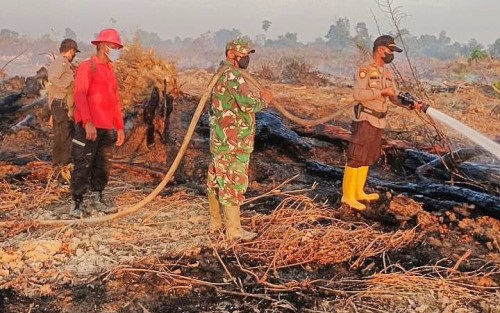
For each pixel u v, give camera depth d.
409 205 6.24
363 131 6.22
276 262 5.11
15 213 6.19
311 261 5.19
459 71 19.17
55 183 7.11
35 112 10.52
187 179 7.71
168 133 8.88
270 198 6.95
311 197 7.00
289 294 4.60
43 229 5.75
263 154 8.85
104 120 6.01
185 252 5.23
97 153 6.20
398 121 11.32
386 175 8.30
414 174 8.08
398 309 4.39
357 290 4.69
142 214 6.21
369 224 6.11
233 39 5.31
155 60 9.40
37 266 4.92
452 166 7.66
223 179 5.40
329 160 8.90
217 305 4.41
